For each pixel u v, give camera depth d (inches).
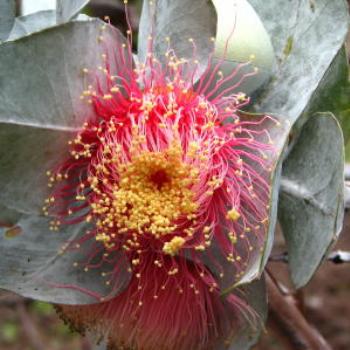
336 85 8.4
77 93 8.0
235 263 8.2
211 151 8.4
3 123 7.7
